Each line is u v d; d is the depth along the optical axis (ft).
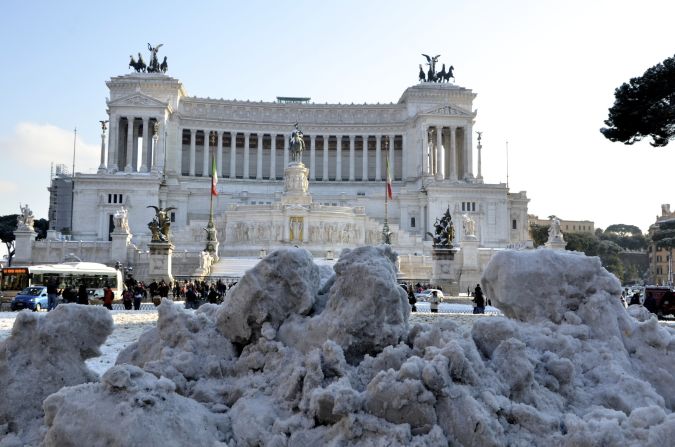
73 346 35.63
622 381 35.35
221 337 39.11
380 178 461.37
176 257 271.69
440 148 442.09
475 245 267.18
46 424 27.55
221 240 336.29
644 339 41.04
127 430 25.63
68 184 454.81
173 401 28.25
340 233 326.03
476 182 420.77
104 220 375.86
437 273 229.45
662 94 126.62
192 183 441.27
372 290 35.37
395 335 35.50
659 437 26.32
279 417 30.73
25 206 290.56
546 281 44.19
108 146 425.28
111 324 37.47
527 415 29.14
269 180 455.22
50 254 287.69
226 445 27.55
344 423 28.32
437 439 27.37
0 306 167.73
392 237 341.82
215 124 454.81
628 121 132.05
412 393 28.37
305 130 465.06
